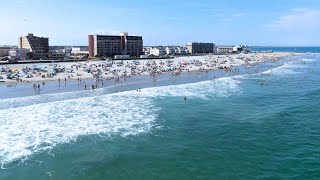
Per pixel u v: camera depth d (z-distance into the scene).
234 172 30.75
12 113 53.88
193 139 40.88
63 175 30.94
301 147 37.12
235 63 183.50
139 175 30.53
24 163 33.72
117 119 50.62
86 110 56.59
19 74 105.75
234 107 60.03
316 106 59.69
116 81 98.25
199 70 137.88
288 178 29.17
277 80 105.06
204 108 59.28
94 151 36.88
